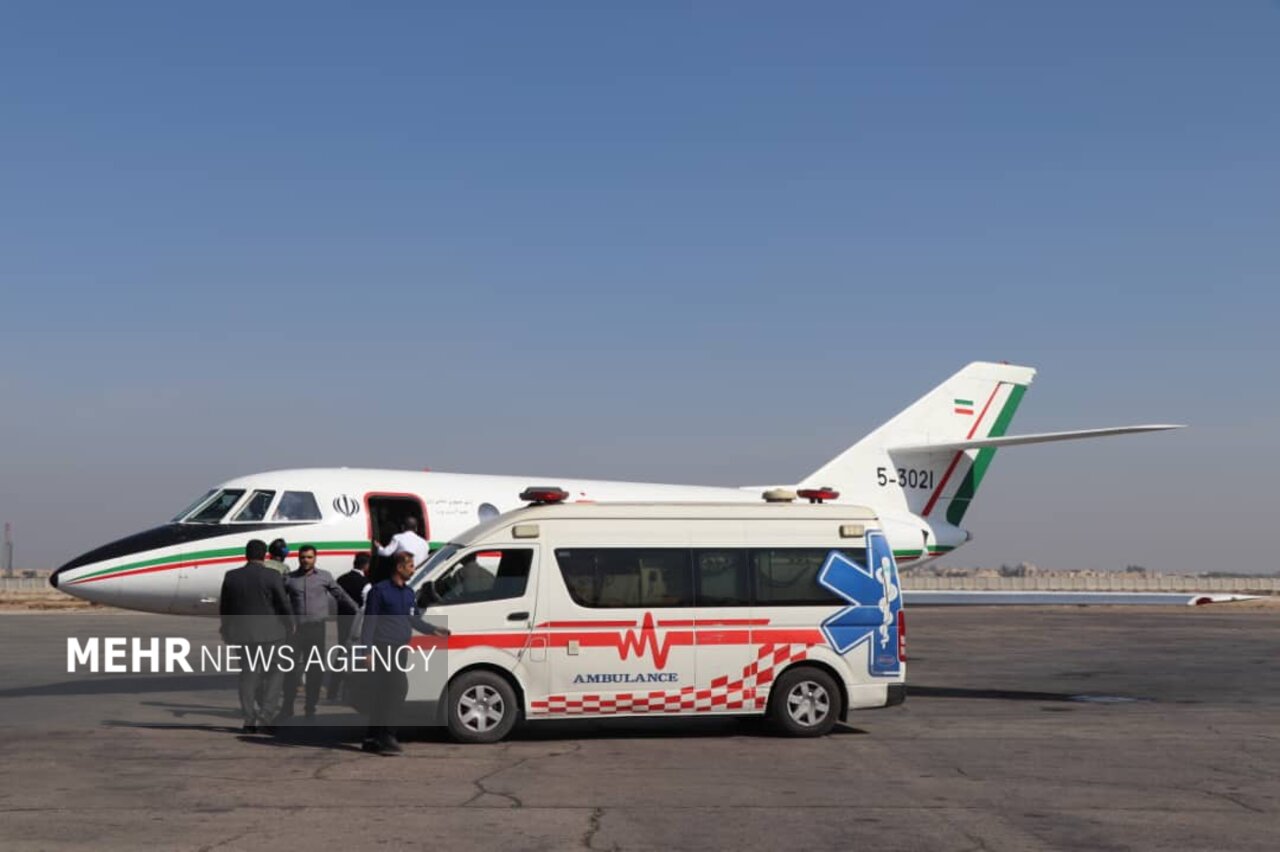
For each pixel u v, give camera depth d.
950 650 32.72
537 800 10.49
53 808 10.02
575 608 14.09
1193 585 87.81
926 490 28.53
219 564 20.39
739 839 9.03
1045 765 12.55
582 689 14.03
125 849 8.56
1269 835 9.27
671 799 10.58
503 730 13.93
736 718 16.28
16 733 14.72
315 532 21.05
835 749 13.68
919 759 12.94
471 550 14.12
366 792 10.83
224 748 13.54
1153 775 11.94
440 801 10.42
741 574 14.55
